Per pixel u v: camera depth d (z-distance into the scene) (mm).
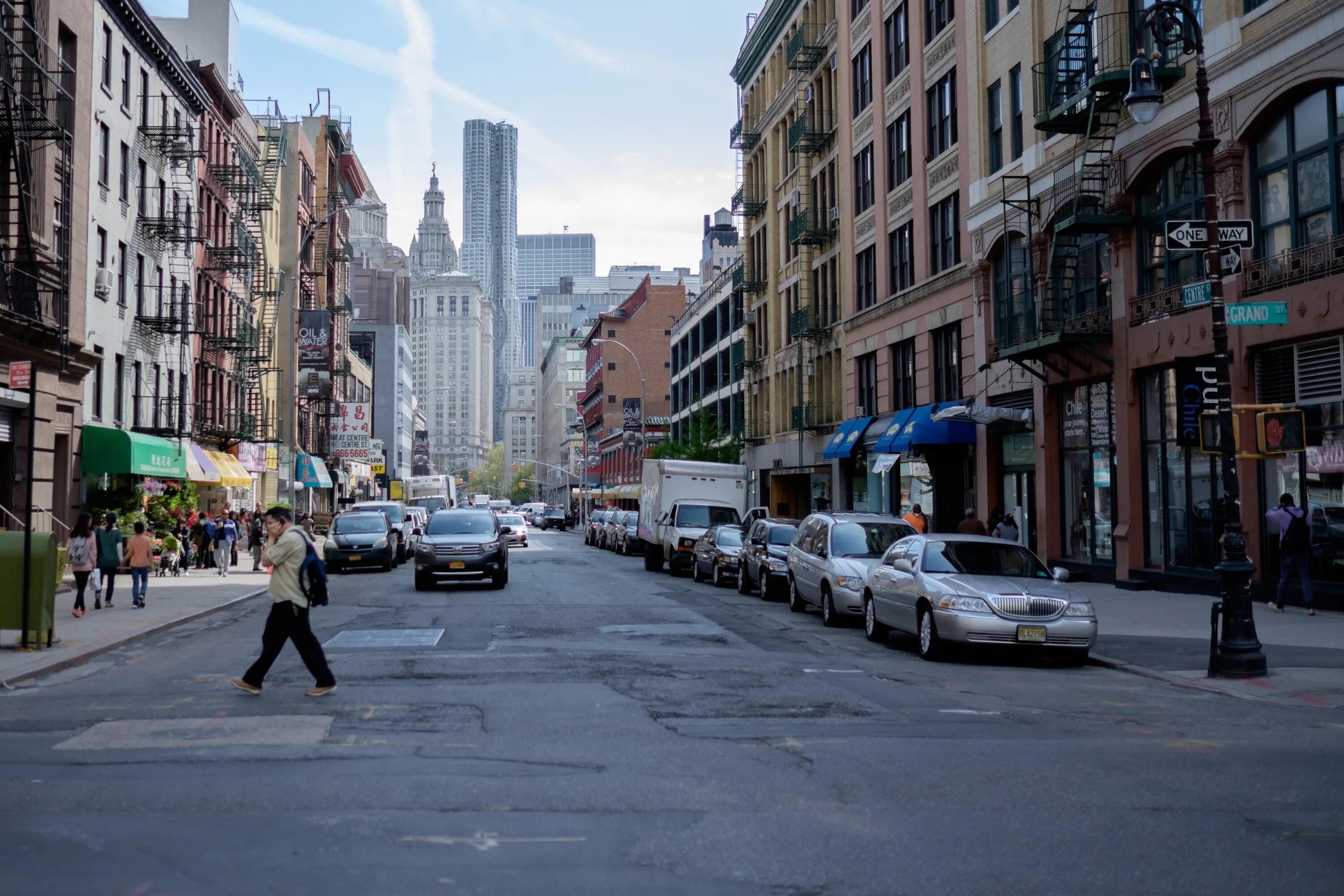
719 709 10555
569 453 158625
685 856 5848
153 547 28438
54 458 29656
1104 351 24656
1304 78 18250
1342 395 17859
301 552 11211
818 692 11695
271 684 12047
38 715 10164
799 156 47125
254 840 6086
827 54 44500
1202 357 20875
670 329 89438
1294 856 5949
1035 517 28484
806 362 47062
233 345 46719
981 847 6078
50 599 15422
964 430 31312
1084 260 25969
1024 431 28922
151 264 37969
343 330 85875
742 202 56812
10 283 25750
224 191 47500
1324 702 11336
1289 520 18172
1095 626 14242
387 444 126625
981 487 30984
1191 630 17266
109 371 33969
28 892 5258
